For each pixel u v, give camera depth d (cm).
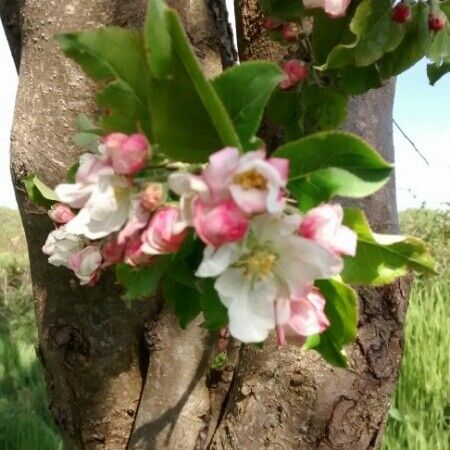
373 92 33
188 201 17
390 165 18
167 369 35
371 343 33
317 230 18
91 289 34
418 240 20
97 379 35
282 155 19
